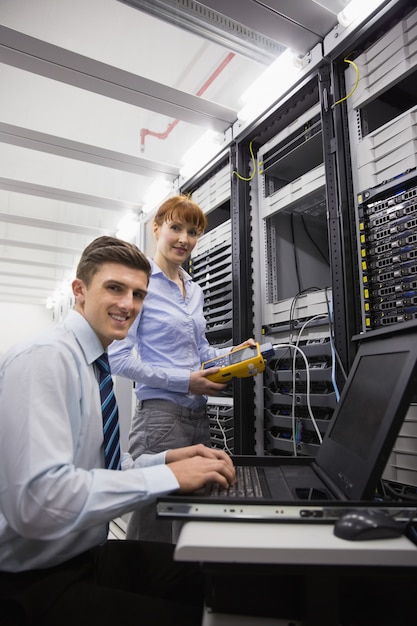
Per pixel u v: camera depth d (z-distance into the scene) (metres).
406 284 1.17
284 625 0.54
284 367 1.65
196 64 2.38
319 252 1.98
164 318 1.43
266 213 1.81
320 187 1.52
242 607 0.55
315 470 0.89
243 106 1.75
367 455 0.64
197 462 0.75
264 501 0.58
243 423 1.69
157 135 2.90
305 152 1.68
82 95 2.67
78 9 2.08
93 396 0.86
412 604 0.63
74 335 0.88
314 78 1.50
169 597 0.81
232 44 1.62
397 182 1.21
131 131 2.99
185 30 1.54
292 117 1.72
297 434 1.49
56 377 0.73
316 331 1.50
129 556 0.86
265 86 1.61
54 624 0.65
